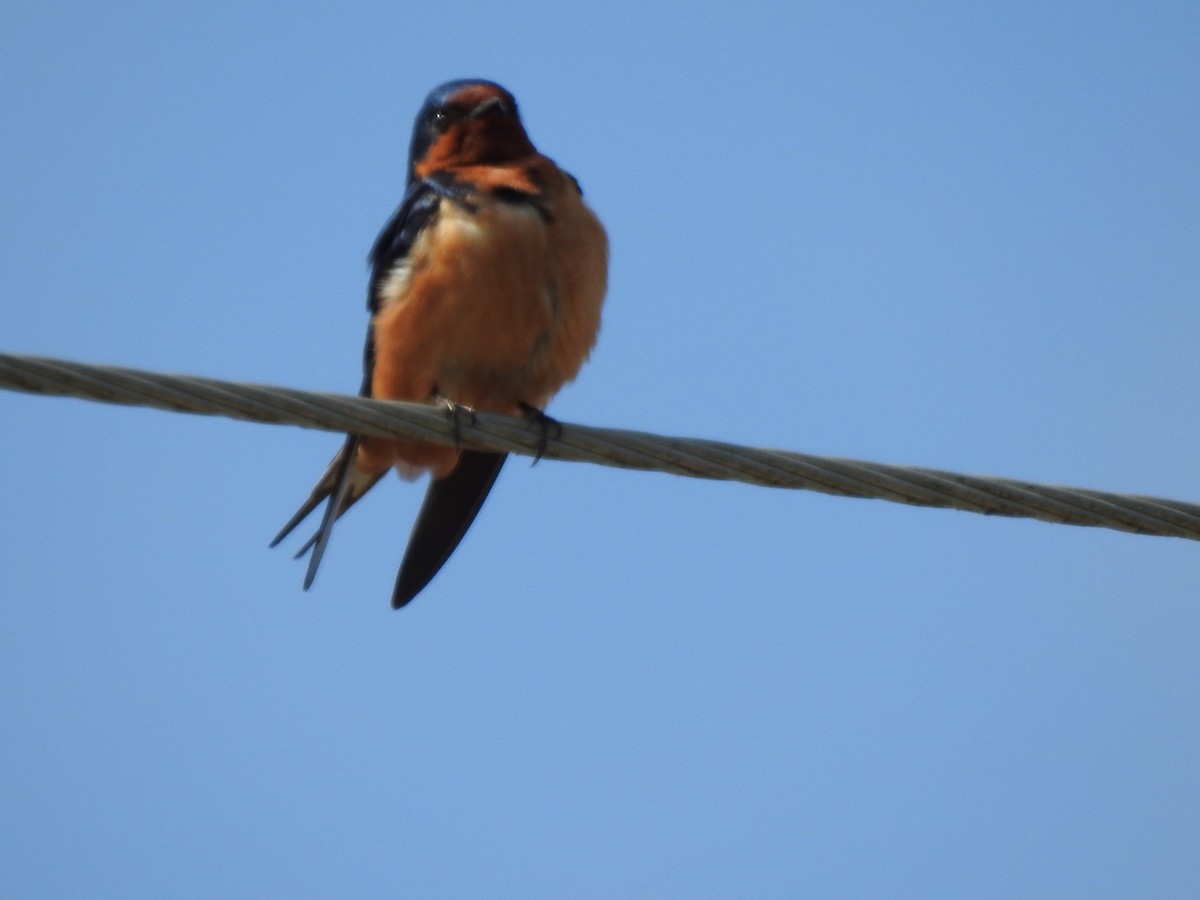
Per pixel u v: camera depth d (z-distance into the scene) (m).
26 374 8.80
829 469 10.19
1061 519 10.22
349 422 9.86
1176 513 10.25
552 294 12.55
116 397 9.05
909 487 10.16
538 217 12.48
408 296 12.59
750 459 10.26
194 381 9.27
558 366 12.88
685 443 10.31
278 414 9.59
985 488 10.16
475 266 12.31
